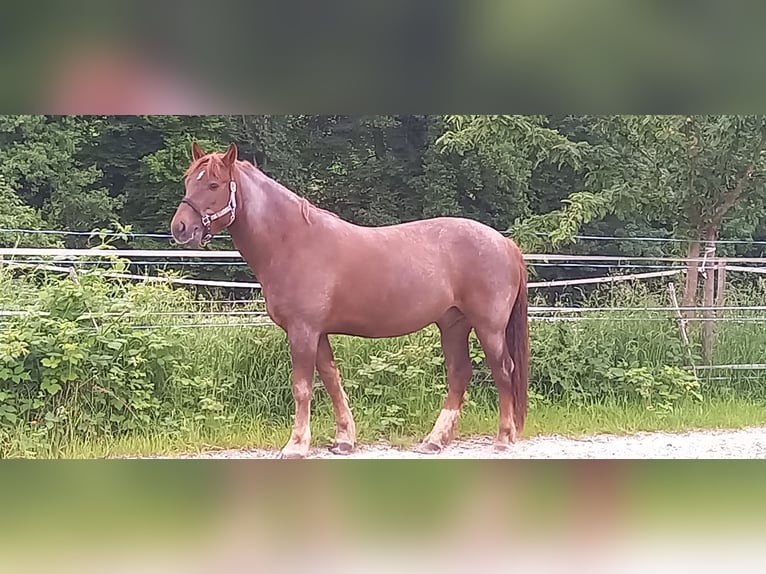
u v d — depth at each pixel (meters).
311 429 6.59
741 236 12.74
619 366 7.85
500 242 6.05
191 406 6.69
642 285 9.73
